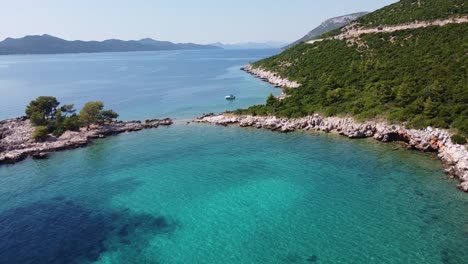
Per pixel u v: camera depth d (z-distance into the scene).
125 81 183.75
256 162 58.06
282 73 137.25
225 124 83.62
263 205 43.59
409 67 80.06
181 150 66.62
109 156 65.31
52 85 174.12
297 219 39.88
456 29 89.19
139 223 40.94
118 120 94.31
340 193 45.44
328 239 35.78
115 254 35.12
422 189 44.75
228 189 48.56
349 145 62.69
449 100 60.66
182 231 38.72
